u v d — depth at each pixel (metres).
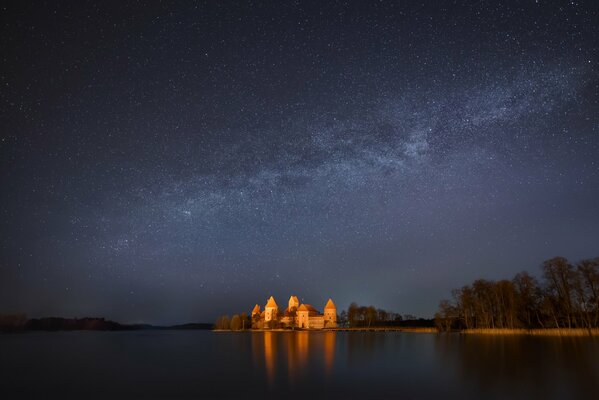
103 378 42.44
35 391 35.56
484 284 123.62
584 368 43.53
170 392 34.22
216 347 87.31
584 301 96.31
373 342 94.50
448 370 44.25
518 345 72.25
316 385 36.41
